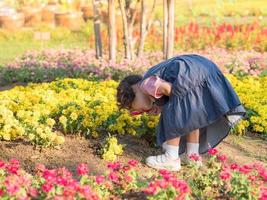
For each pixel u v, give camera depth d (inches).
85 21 884.6
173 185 173.0
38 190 181.5
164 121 220.7
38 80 443.5
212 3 991.0
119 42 608.4
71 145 249.3
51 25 839.1
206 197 193.6
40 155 237.6
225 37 613.3
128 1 480.7
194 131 226.1
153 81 215.9
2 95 289.1
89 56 494.0
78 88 335.3
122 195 190.2
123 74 426.3
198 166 216.4
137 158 239.6
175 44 611.5
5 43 738.2
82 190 169.3
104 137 259.9
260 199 174.6
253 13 940.0
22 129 248.5
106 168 227.8
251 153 262.8
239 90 335.6
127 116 257.6
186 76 216.2
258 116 293.3
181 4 1003.9
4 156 235.3
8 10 821.9
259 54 519.8
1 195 167.2
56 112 271.9
